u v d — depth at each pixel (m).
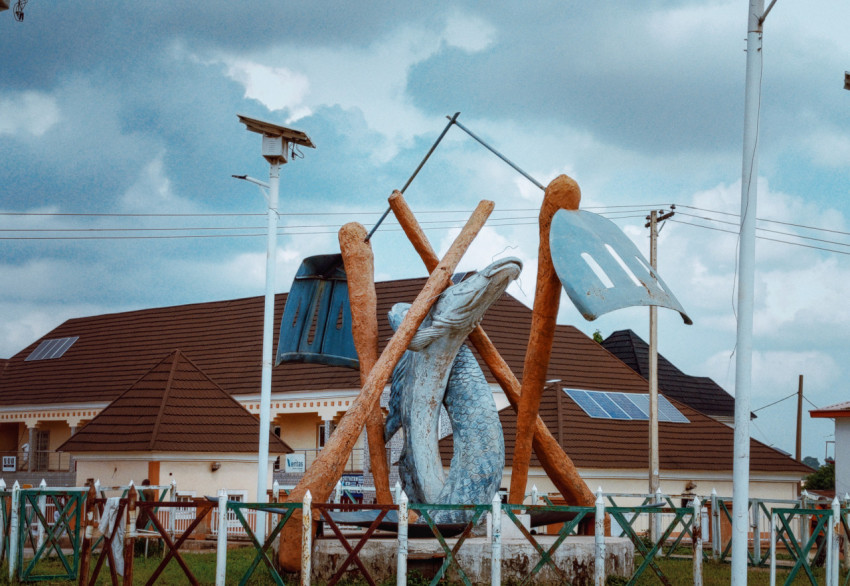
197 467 25.58
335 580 11.48
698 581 12.59
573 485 16.16
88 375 40.38
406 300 36.34
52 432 40.34
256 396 35.31
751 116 12.45
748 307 12.24
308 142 20.98
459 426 15.08
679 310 13.23
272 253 20.72
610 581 14.13
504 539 14.33
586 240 13.34
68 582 14.52
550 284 14.31
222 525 11.70
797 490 30.55
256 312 40.12
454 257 15.75
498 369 16.19
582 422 29.34
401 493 11.53
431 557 13.36
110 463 25.64
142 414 25.95
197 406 26.59
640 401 32.00
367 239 16.80
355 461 32.31
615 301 12.61
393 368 14.77
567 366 33.00
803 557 13.55
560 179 14.27
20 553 14.68
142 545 18.97
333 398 33.41
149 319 42.91
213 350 38.91
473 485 14.62
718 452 30.34
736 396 12.22
